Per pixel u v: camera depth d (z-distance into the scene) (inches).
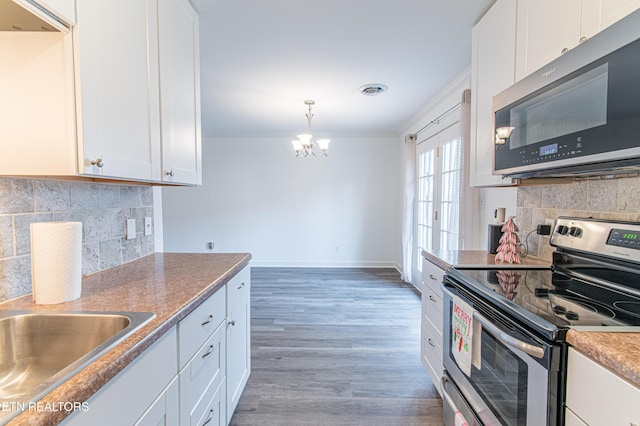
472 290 51.9
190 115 64.9
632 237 44.9
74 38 34.1
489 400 45.8
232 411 62.7
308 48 88.7
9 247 40.7
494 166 57.8
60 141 35.0
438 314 71.4
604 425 28.0
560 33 49.2
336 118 164.9
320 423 67.4
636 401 25.2
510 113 53.1
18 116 35.1
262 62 97.3
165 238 212.7
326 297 150.1
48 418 20.6
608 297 43.9
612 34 34.5
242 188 209.0
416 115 157.9
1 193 39.8
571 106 40.6
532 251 71.4
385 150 205.0
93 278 53.6
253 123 175.2
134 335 31.2
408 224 171.0
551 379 32.9
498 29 66.0
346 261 209.5
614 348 28.2
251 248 210.8
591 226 52.0
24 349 35.8
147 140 48.6
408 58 94.7
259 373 85.9
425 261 81.7
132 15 44.5
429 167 149.6
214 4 67.6
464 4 68.6
